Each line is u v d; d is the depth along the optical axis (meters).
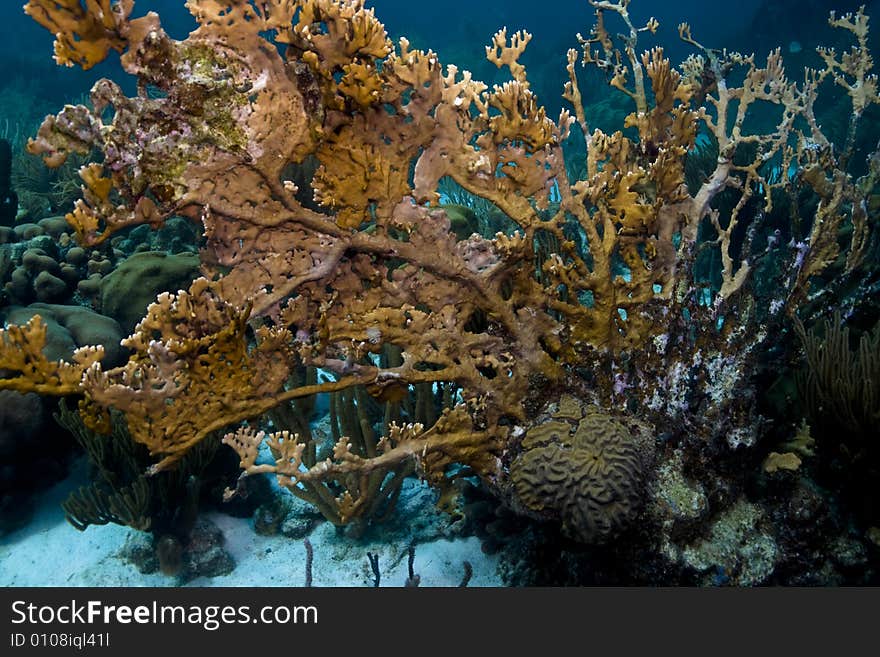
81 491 1.20
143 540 1.21
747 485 0.99
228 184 0.74
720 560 0.90
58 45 0.64
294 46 0.73
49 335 1.33
